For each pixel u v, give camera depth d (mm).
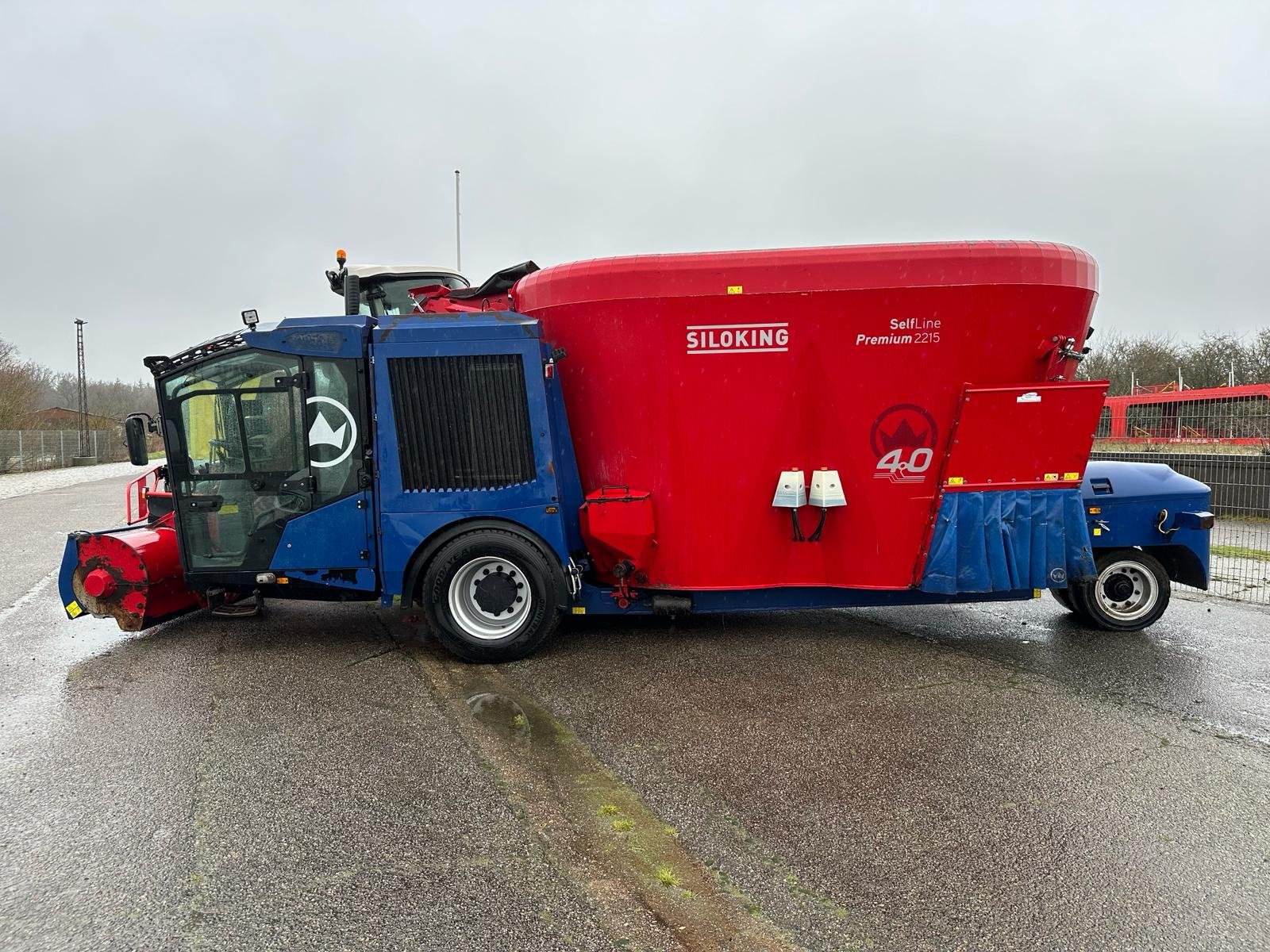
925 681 4816
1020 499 5027
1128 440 18359
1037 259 4809
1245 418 15742
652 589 5449
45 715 4371
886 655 5359
